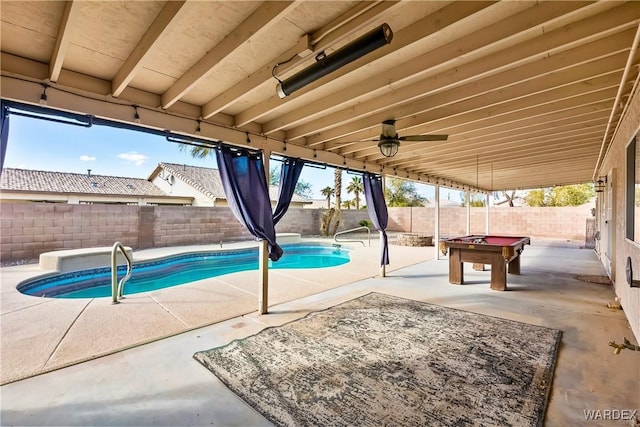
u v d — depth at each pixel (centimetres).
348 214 1650
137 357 274
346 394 222
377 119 384
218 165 389
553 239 1316
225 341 309
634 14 191
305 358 274
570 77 276
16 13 189
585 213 1334
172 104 318
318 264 924
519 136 473
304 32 213
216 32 213
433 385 232
